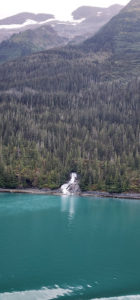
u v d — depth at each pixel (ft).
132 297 194.59
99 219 392.68
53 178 645.10
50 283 209.77
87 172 640.99
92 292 199.11
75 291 199.82
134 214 430.61
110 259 257.14
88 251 273.33
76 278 219.20
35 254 261.65
